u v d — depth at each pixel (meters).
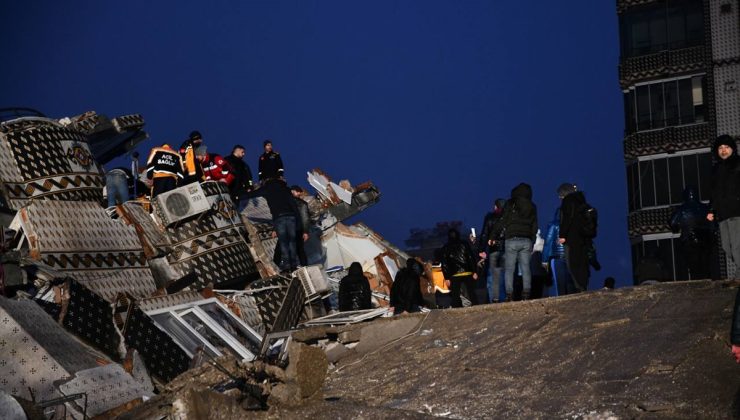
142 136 23.56
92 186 19.02
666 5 50.53
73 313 13.73
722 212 14.30
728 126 49.50
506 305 13.88
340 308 18.12
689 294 12.75
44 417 11.15
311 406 9.51
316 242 25.47
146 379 13.82
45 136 18.38
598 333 11.84
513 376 10.92
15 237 16.44
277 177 20.92
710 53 49.88
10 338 12.45
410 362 12.41
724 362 9.94
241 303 18.55
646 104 51.19
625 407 9.29
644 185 50.91
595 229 16.45
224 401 9.16
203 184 19.95
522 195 16.62
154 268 18.67
